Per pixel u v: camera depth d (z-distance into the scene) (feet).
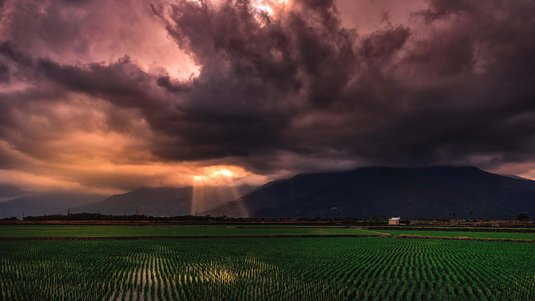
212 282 110.32
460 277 118.42
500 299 91.35
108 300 90.58
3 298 92.63
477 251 206.80
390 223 636.48
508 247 233.14
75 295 94.94
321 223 600.80
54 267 139.44
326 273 125.90
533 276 122.31
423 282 108.06
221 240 272.72
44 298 92.27
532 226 545.44
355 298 91.45
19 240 258.57
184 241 261.65
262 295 94.38
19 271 130.72
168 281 112.78
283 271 130.31
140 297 93.66
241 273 126.52
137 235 308.40
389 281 110.93
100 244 234.99
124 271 130.82
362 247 225.56
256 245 233.76
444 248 224.74
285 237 312.50
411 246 237.04
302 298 91.56
